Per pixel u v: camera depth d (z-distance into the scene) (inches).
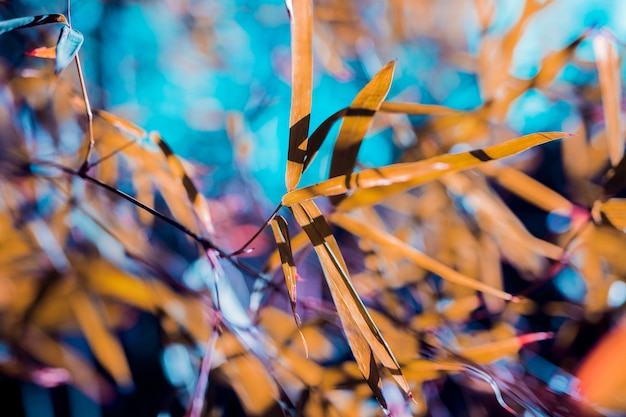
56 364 26.3
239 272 25.5
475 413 22.7
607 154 26.1
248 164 30.2
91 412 30.2
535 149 32.8
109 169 21.8
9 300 24.3
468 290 23.8
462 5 30.5
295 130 15.6
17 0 23.3
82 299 24.0
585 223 18.6
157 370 34.3
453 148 24.6
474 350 19.3
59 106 22.7
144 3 34.7
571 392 18.6
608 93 18.8
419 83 31.4
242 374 20.2
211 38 36.9
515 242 24.9
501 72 22.7
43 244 22.8
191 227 22.4
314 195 15.0
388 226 29.7
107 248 22.9
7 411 28.2
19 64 22.3
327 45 29.3
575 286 25.3
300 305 21.0
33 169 20.0
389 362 15.0
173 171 18.2
